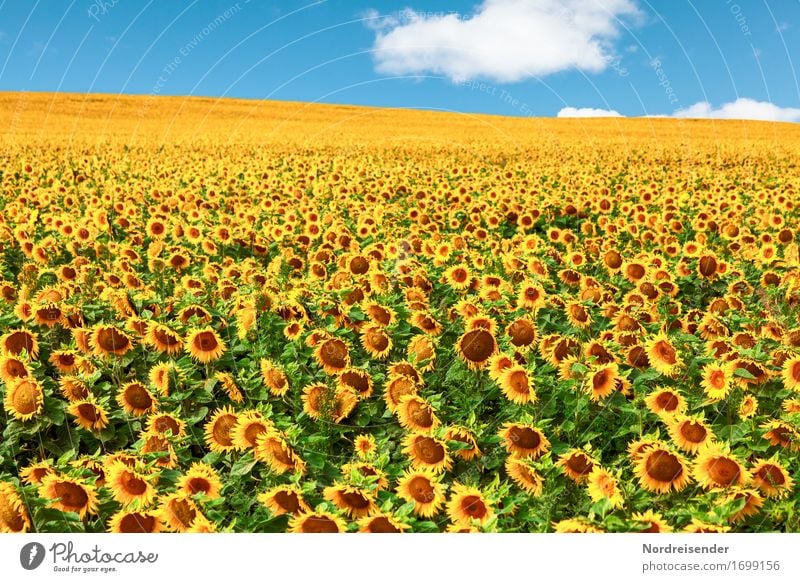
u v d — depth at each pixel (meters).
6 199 16.09
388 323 6.40
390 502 3.79
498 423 5.42
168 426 4.85
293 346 5.76
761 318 7.26
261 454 4.28
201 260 9.39
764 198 16.17
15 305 6.73
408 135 43.72
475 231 11.44
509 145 36.47
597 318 7.10
